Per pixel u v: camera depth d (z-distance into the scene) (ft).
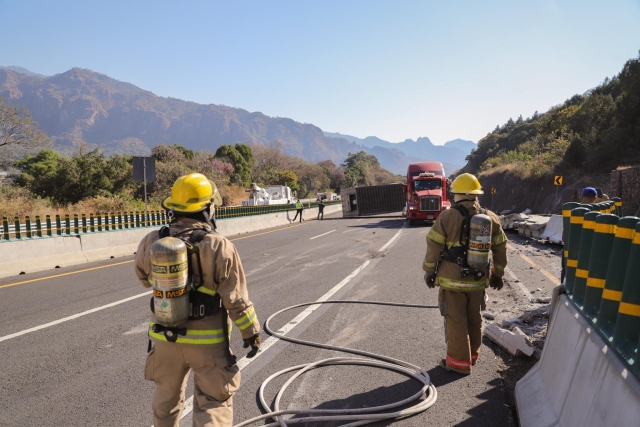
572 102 240.73
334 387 14.94
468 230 15.06
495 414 12.94
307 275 34.73
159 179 140.56
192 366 9.20
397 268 36.65
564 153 149.18
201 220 9.75
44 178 127.54
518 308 23.45
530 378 13.05
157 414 9.56
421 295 27.30
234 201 177.88
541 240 52.19
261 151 320.50
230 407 9.36
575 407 9.37
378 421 12.66
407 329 20.89
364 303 25.71
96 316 23.88
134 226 57.72
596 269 10.42
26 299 28.25
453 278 15.29
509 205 168.96
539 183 156.97
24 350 18.86
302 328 21.29
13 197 103.91
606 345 8.91
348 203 124.98
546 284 28.99
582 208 12.85
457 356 15.67
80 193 126.52
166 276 8.61
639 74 128.26
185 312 8.80
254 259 43.91
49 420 13.04
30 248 40.27
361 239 60.13
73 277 36.06
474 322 16.22
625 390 7.42
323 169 367.66
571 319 11.42
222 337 9.35
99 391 14.90
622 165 118.83
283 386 14.69
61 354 18.35
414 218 85.51
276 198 165.27
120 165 137.18
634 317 8.10
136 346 19.20
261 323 22.24
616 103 143.02
